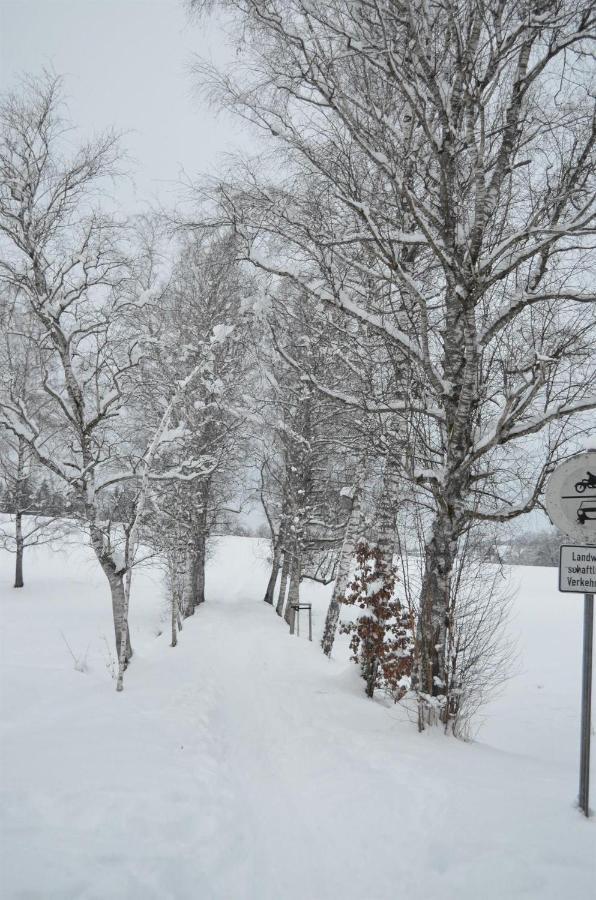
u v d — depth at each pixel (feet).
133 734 20.65
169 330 42.57
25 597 77.71
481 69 22.39
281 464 74.13
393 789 16.76
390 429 27.99
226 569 132.16
